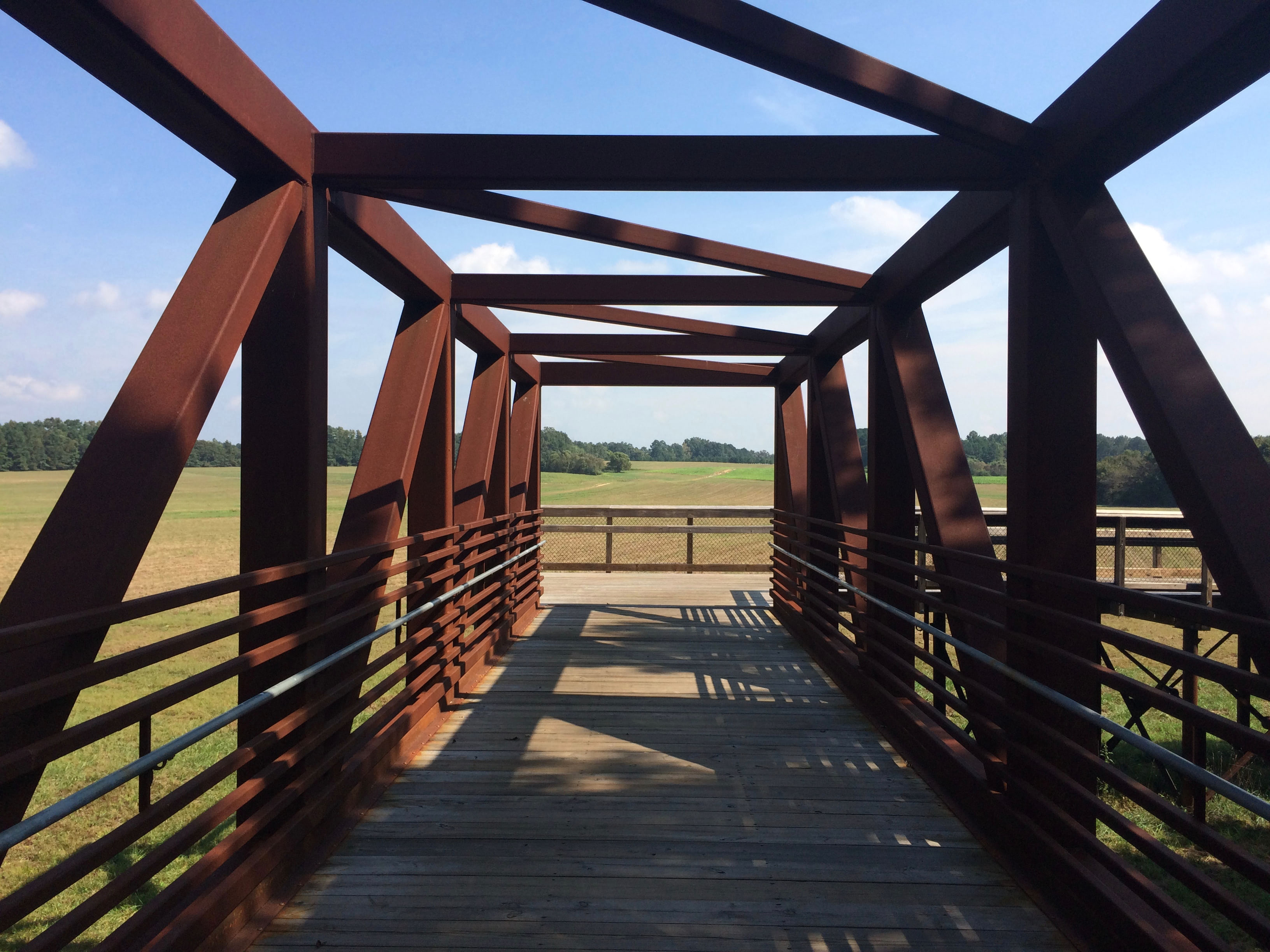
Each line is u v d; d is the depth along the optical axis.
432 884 2.34
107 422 1.88
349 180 2.68
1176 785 4.14
